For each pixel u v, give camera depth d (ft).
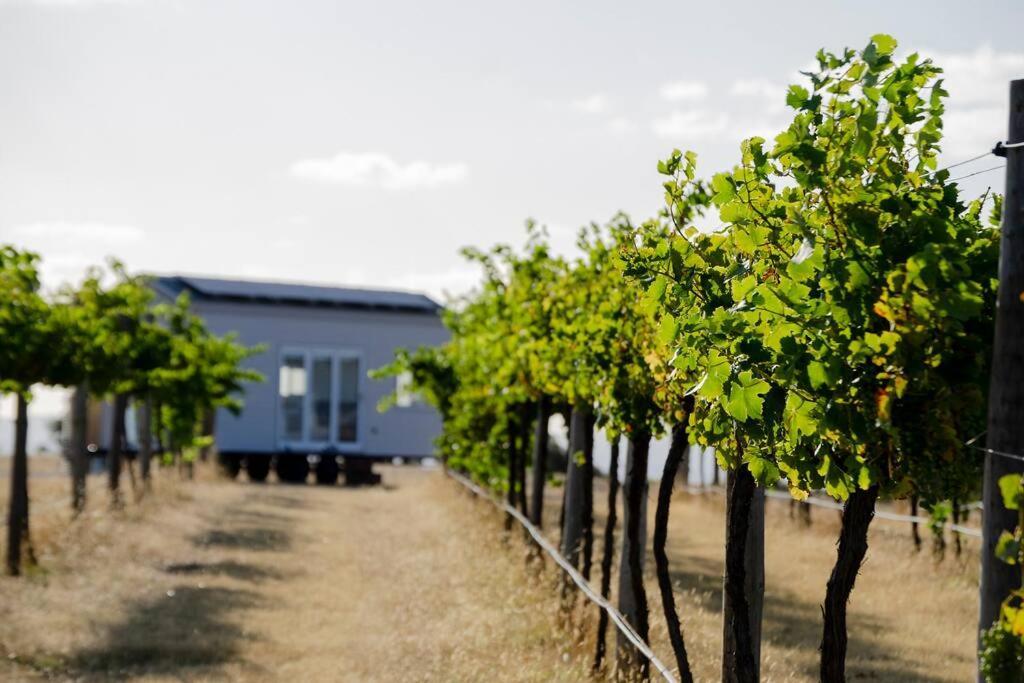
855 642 36.47
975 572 47.19
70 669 34.50
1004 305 14.46
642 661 29.76
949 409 15.24
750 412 15.96
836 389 15.28
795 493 17.37
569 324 38.81
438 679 31.96
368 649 36.81
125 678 33.88
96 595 44.29
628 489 33.24
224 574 52.70
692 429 19.44
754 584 23.86
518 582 43.68
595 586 42.93
